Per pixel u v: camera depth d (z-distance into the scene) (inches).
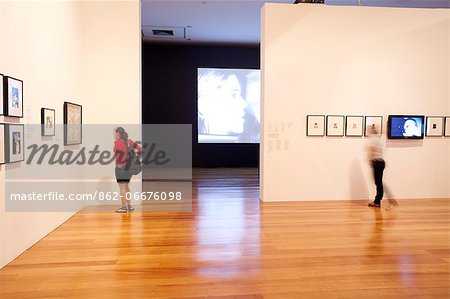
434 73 298.7
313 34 286.2
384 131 296.5
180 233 198.7
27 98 170.6
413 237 191.9
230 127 531.8
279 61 284.5
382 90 294.2
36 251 169.0
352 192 294.0
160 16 390.3
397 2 357.1
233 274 143.1
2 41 146.3
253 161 542.3
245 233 199.0
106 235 194.7
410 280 137.9
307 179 290.0
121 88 270.2
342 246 177.2
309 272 145.2
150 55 527.8
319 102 289.0
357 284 134.2
